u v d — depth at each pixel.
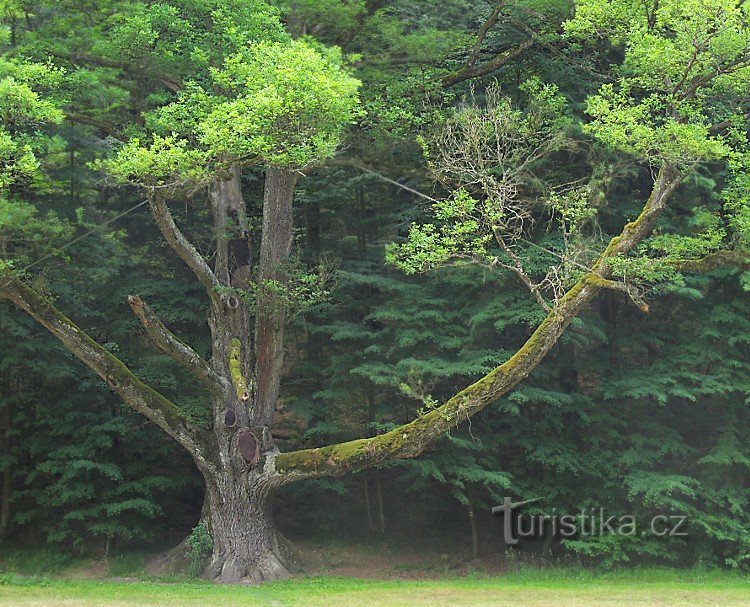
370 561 17.00
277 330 15.16
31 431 17.47
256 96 10.36
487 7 19.84
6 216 11.45
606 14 12.66
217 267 15.42
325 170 17.77
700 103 12.73
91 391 16.83
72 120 14.84
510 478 16.66
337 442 17.62
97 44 13.52
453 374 16.34
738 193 13.02
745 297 16.64
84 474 16.53
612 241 12.70
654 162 12.27
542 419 17.03
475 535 17.30
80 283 17.14
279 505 19.55
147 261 18.64
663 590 12.85
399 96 15.87
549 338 12.34
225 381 14.93
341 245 19.47
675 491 16.09
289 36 13.27
